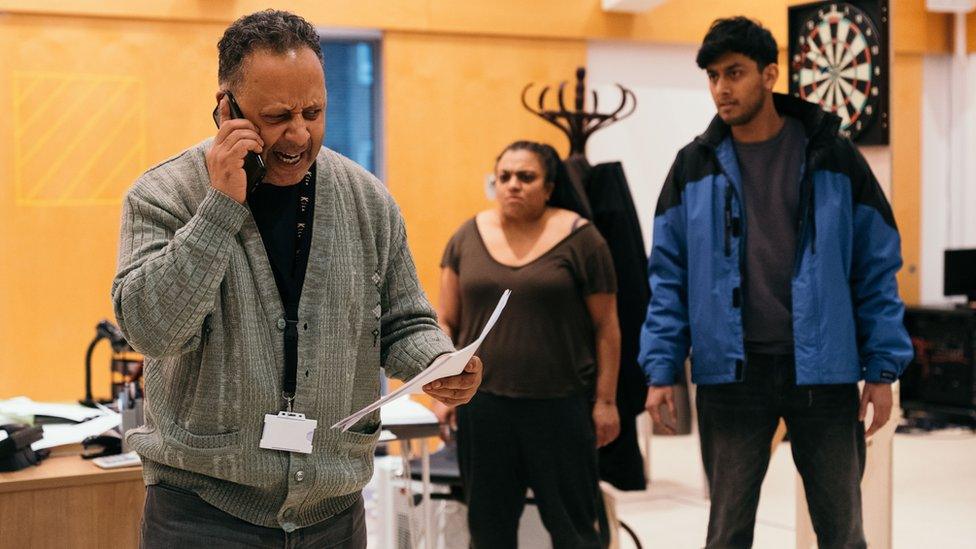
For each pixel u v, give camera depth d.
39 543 2.49
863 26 3.67
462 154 6.51
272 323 1.62
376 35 6.43
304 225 1.67
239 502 1.62
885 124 3.62
